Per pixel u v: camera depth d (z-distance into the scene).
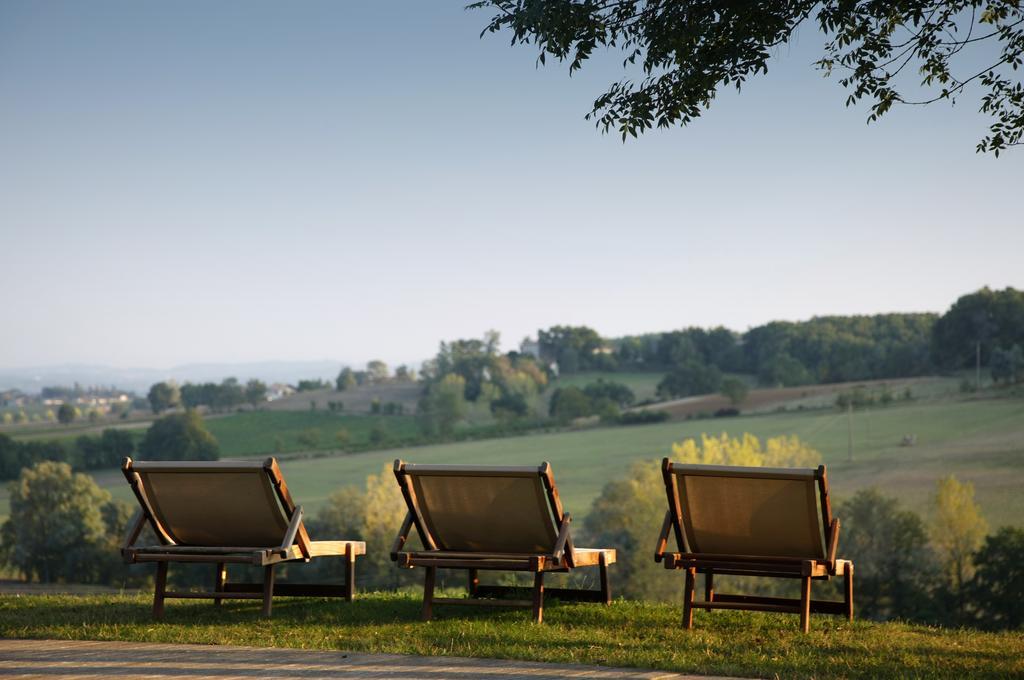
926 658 5.09
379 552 53.09
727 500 6.00
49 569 67.56
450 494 6.24
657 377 156.75
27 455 112.31
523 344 177.75
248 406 164.88
